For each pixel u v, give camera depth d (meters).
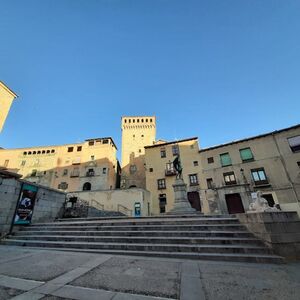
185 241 6.54
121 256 5.83
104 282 3.67
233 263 5.03
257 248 5.58
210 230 7.31
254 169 22.75
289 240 5.55
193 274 4.14
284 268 4.58
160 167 29.38
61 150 40.34
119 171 48.12
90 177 36.16
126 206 21.20
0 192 8.98
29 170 38.34
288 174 20.69
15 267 4.66
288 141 21.88
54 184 36.53
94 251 6.43
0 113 20.77
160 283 3.62
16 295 3.08
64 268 4.58
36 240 8.16
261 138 23.44
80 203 21.19
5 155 40.16
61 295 3.09
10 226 9.21
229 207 22.95
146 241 6.90
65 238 7.87
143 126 45.31
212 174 25.27
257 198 6.86
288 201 19.77
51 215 12.27
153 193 27.92
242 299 2.99
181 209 11.99
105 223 9.06
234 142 24.86
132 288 3.39
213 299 2.99
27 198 10.40
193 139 29.16
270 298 3.00
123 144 43.06
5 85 21.48
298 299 2.95
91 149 39.47
